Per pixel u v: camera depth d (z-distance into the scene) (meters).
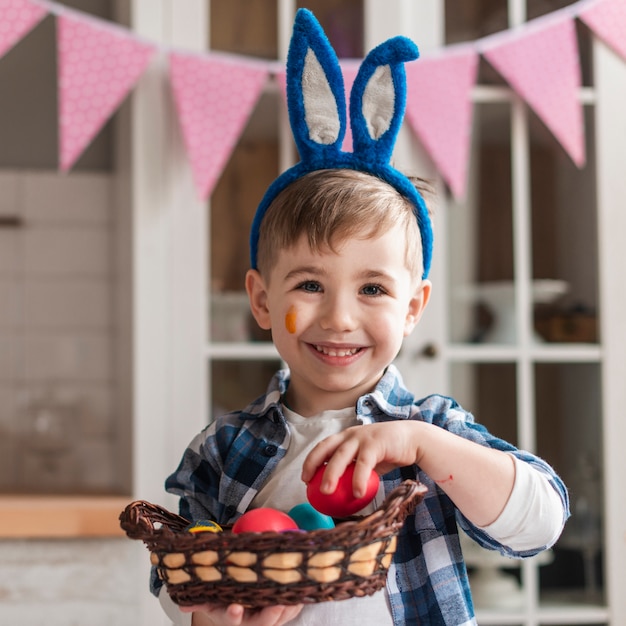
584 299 2.08
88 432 2.45
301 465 0.94
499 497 0.80
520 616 2.02
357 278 0.89
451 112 2.00
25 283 2.45
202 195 1.97
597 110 2.09
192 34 2.00
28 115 2.44
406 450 0.80
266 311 1.02
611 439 2.07
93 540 1.96
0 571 1.94
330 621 0.86
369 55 0.98
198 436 1.06
